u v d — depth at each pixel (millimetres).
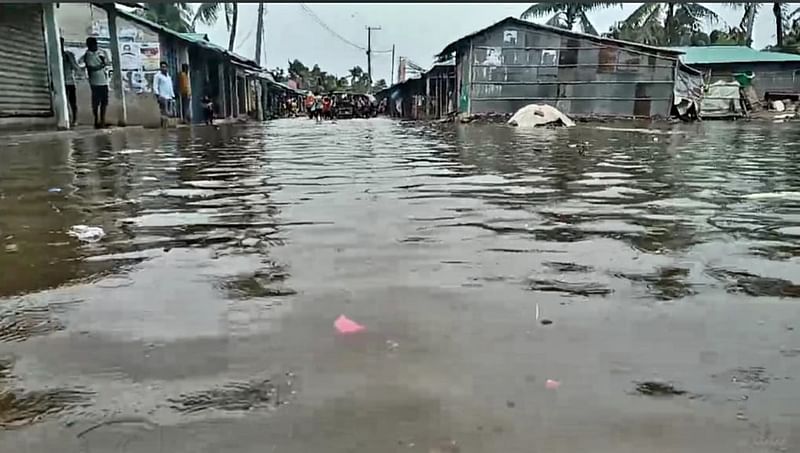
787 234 2896
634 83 21000
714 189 4426
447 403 1263
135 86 16234
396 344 1564
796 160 6660
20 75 11164
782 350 1542
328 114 33250
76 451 1103
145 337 1611
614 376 1390
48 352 1521
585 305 1872
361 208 3568
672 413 1232
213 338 1604
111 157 7059
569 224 3121
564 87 21453
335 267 2285
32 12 11484
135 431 1164
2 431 1169
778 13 31109
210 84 22328
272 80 34656
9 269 2260
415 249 2562
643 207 3645
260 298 1929
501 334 1633
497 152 7973
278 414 1221
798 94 25609
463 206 3650
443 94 29562
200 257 2434
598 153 7730
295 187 4496
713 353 1521
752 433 1163
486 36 21562
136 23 15820
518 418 1205
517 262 2367
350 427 1172
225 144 9664
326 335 1622
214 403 1267
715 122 19281
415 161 6691
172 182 4797
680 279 2154
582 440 1132
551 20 32188
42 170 5621
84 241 2719
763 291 2020
